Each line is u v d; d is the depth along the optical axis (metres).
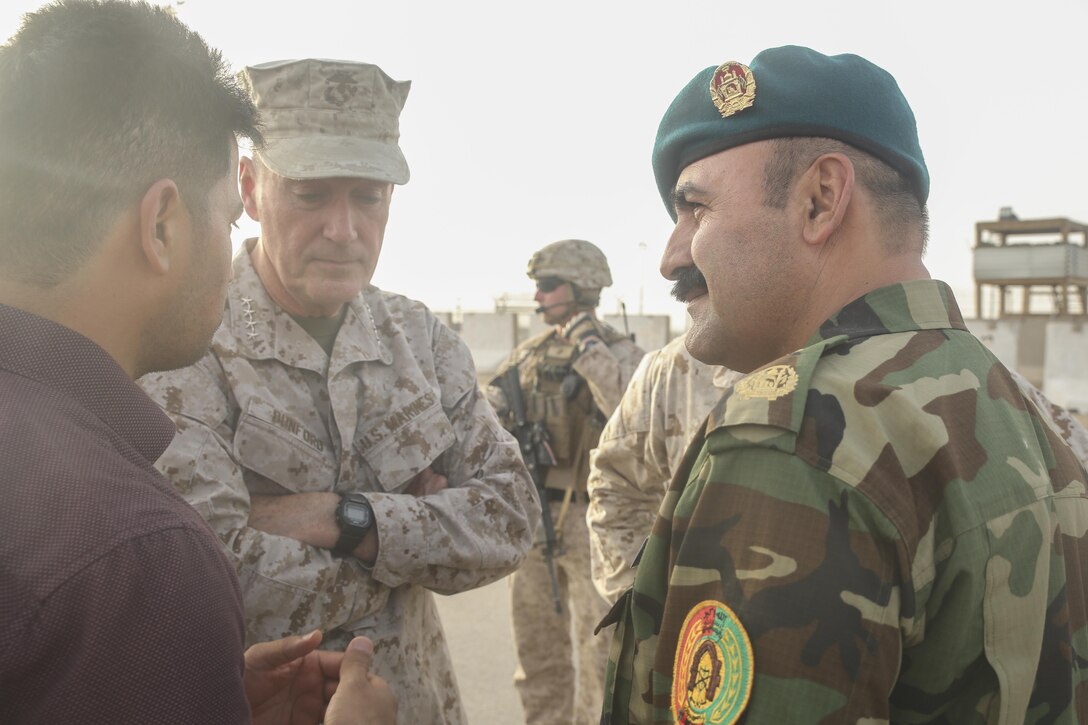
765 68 0.95
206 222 0.88
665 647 0.80
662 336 15.68
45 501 0.66
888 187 0.94
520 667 3.28
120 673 0.65
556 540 3.24
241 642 0.77
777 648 0.70
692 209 1.03
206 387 1.53
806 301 0.95
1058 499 0.86
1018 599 0.77
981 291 18.86
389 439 1.68
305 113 1.58
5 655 0.62
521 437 3.42
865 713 0.70
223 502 1.47
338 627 1.55
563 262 3.61
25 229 0.76
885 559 0.74
